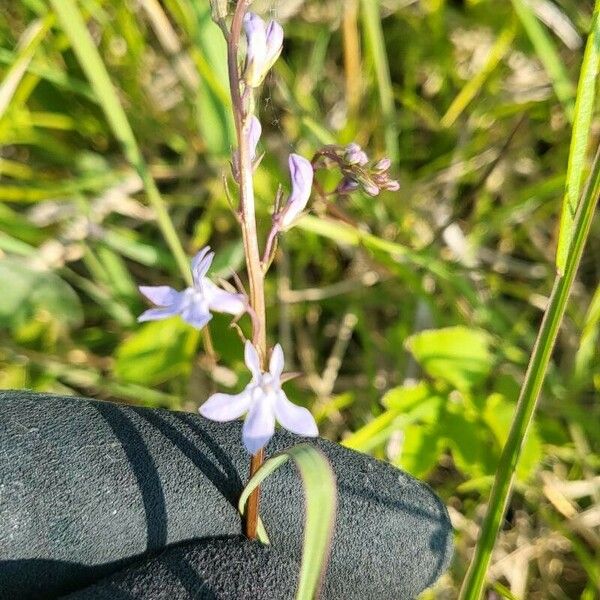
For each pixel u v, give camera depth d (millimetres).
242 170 97
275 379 99
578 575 185
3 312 188
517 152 231
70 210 208
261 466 104
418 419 170
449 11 245
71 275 204
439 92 248
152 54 234
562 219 131
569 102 194
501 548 185
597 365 205
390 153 214
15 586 109
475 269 208
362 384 207
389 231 215
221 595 110
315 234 215
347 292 217
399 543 123
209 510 119
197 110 200
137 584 109
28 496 109
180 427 124
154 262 206
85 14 218
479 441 165
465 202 221
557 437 184
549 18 222
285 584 114
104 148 233
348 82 222
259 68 94
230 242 220
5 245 191
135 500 115
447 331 172
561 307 117
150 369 177
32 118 218
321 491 94
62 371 184
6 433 113
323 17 244
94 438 117
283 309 208
